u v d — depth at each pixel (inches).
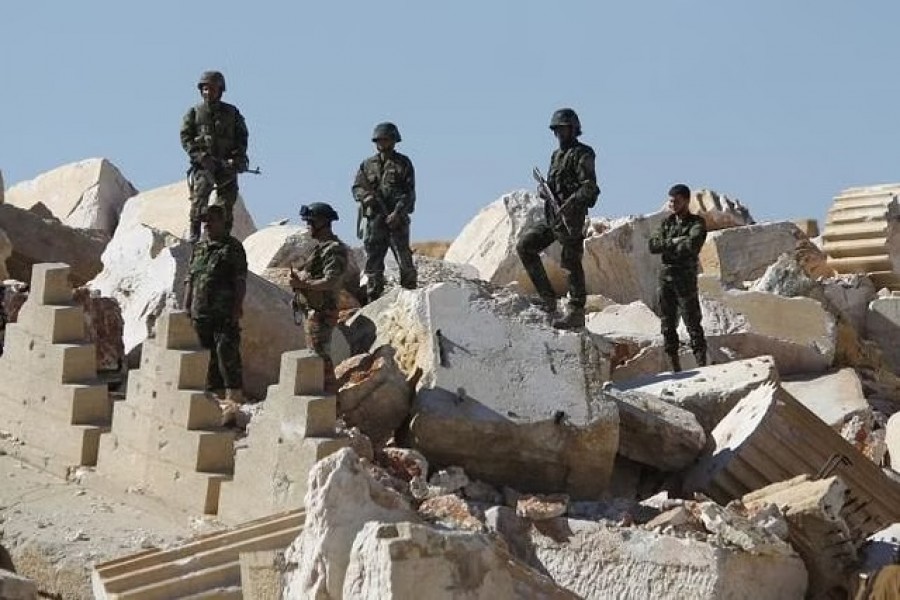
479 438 1493.6
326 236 1578.5
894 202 2652.6
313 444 1337.4
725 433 1600.6
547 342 1537.9
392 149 1852.9
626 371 1945.1
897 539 1386.6
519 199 2509.8
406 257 1843.0
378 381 1505.9
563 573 1346.0
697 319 1871.3
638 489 1584.6
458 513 1346.0
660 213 2549.2
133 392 1480.1
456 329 1545.3
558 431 1497.3
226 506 1390.3
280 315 1743.4
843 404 1984.5
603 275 2474.2
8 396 1577.3
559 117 1828.2
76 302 1594.5
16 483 1493.6
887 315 2432.3
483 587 1111.0
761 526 1332.4
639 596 1316.4
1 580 1135.0
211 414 1435.8
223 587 1240.2
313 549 1158.3
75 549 1352.1
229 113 1867.6
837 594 1341.0
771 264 2571.4
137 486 1454.2
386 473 1382.9
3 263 1990.7
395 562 1086.4
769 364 1753.2
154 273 1812.3
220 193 1860.2
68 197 2672.2
